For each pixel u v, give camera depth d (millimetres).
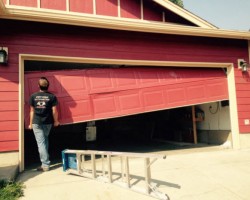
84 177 4309
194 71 7262
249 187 3635
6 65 5328
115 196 3336
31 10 5332
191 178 4117
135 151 7629
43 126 5012
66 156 4828
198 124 9570
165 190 3551
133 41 6551
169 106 6844
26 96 5680
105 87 6359
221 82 7492
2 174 4203
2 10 5051
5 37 5434
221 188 3605
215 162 5309
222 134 8141
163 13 7605
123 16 7137
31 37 5641
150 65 6773
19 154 5133
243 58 7641
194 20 7316
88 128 10633
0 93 5207
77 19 5707
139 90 6641
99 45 6215
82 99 6125
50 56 5734
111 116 6301
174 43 6949
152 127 12078
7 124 5168
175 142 9781
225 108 7969
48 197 3371
